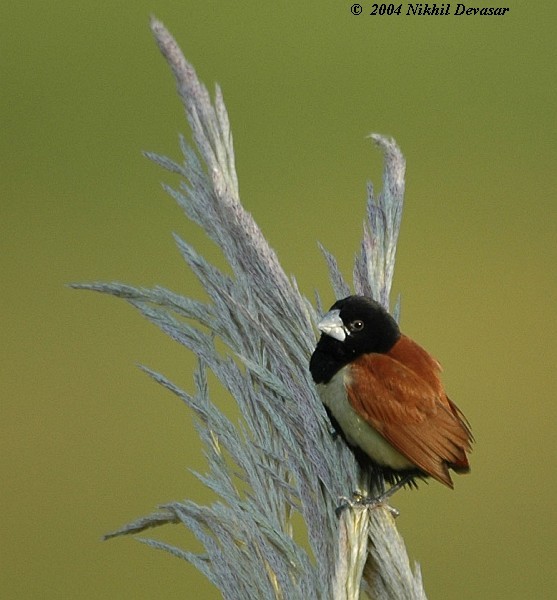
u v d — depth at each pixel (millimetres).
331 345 6285
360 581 5227
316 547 5410
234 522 5473
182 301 6312
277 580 5328
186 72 6770
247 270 6379
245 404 5895
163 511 5625
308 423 5934
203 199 6602
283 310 6281
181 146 6777
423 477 6438
